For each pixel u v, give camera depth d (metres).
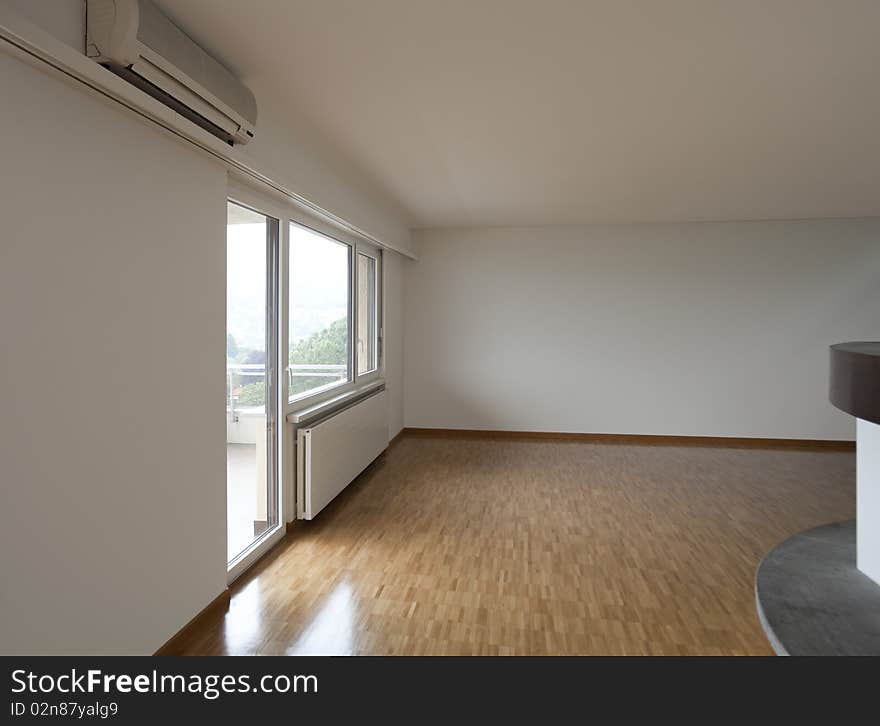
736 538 3.87
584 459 6.20
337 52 2.55
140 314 2.21
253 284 3.54
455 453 6.47
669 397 7.12
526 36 2.41
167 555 2.40
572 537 3.88
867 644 1.83
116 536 2.09
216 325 2.77
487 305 7.40
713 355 7.03
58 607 1.82
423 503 4.63
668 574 3.29
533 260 7.29
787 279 6.86
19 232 1.66
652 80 2.85
